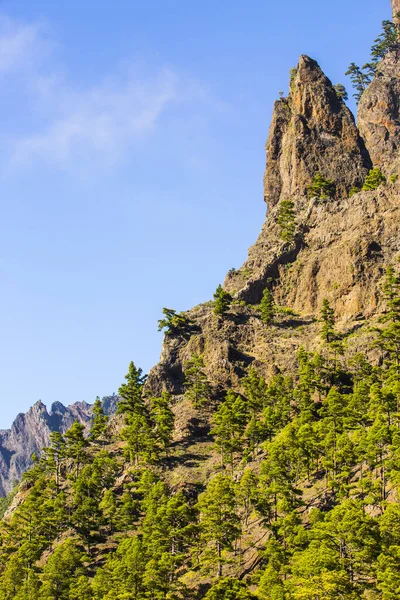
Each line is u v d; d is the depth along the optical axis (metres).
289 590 102.62
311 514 116.44
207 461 162.38
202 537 122.50
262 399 171.38
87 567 137.75
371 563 103.25
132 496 154.25
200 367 197.62
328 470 133.62
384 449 132.38
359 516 105.00
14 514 152.50
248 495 130.75
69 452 172.00
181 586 120.75
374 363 178.38
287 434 136.50
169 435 172.00
